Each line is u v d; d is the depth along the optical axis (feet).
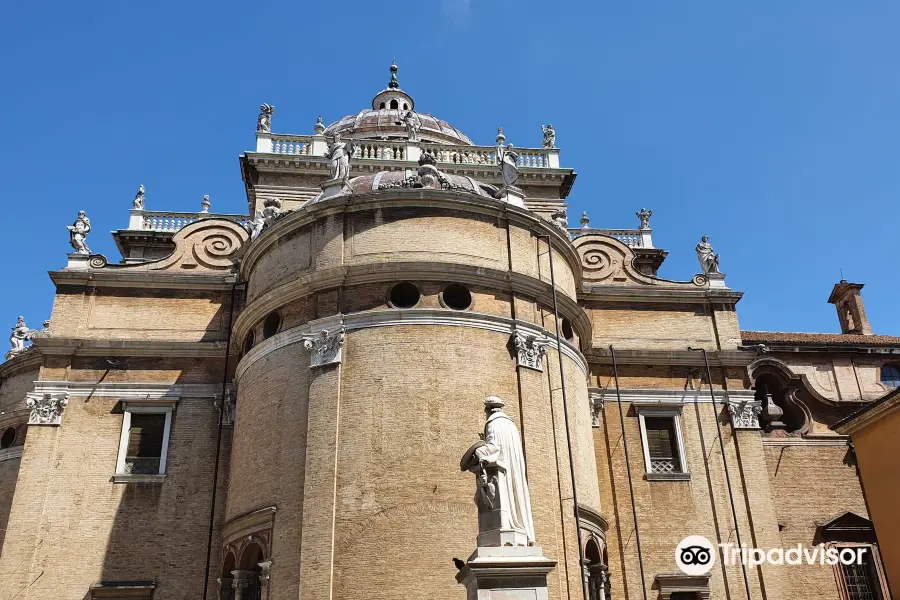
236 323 91.56
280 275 87.86
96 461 90.27
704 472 97.55
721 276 110.22
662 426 100.42
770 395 114.83
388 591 67.92
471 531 70.85
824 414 114.83
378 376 76.33
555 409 81.66
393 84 169.17
